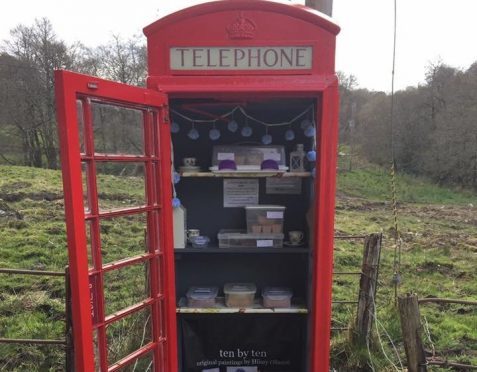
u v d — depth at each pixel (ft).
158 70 8.14
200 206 10.50
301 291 10.59
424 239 31.68
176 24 8.05
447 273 23.16
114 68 64.28
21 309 16.20
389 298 17.06
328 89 8.01
